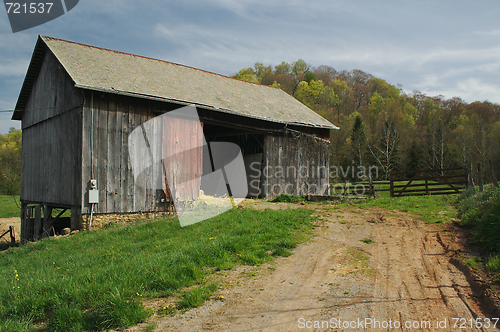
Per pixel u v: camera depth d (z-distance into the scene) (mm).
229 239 7598
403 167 48688
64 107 13156
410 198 14867
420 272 5680
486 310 4160
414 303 4461
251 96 19547
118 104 12656
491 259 5664
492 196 9492
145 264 6199
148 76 14914
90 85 11617
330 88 66062
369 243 7684
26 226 16281
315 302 4633
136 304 4508
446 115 60781
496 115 55625
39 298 4863
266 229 8719
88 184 11781
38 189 15359
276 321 4133
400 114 58531
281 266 6238
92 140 11938
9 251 11023
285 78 68562
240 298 4871
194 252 6695
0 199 37344
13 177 45000
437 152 45812
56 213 22344
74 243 9914
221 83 19109
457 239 7660
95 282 5297
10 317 4414
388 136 47406
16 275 6230
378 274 5645
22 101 17500
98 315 4289
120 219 12484
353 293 4883
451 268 5820
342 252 6996
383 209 12258
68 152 12695
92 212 11805
